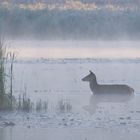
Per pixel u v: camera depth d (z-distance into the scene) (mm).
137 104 70625
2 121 57562
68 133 52312
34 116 60281
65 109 64812
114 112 63375
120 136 50781
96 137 50625
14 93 77562
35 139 49844
